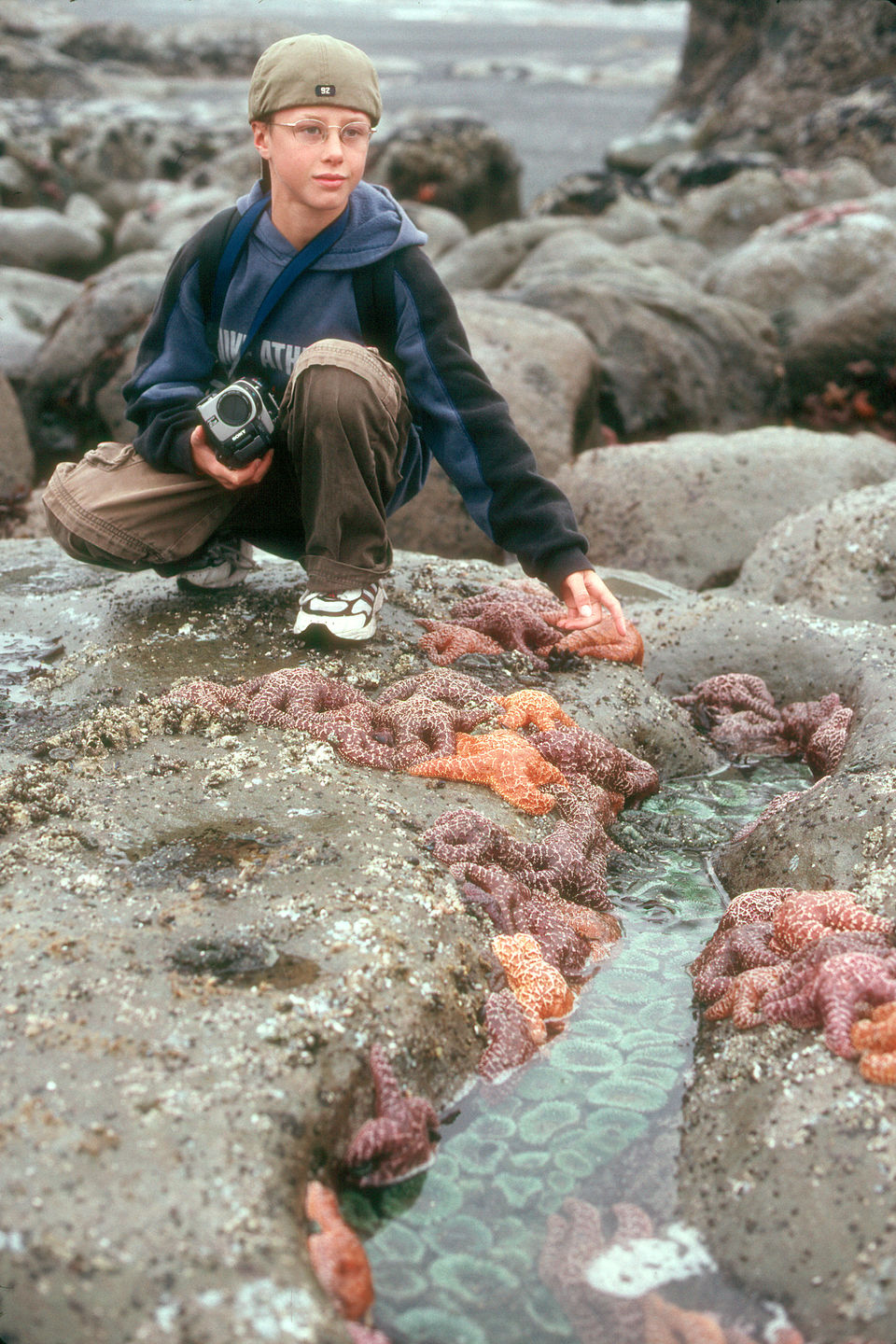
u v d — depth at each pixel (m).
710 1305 2.39
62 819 3.42
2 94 31.47
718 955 3.31
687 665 5.22
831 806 3.80
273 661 4.33
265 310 4.12
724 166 16.92
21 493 8.41
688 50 26.73
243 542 4.85
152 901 3.09
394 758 3.83
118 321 9.76
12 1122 2.40
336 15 94.75
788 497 7.09
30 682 4.27
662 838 4.20
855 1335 2.26
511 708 4.13
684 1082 2.98
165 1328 2.10
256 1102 2.52
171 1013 2.70
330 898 3.12
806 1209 2.48
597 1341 2.32
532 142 31.28
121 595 4.84
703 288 12.32
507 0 126.25
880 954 2.99
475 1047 3.01
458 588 5.13
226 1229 2.24
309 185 3.85
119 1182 2.30
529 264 12.29
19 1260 2.18
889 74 21.19
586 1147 2.79
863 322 10.38
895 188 16.83
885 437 10.37
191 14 76.44
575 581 4.00
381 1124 2.63
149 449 4.23
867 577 5.79
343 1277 2.32
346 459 4.03
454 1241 2.55
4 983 2.75
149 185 20.89
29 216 16.69
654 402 9.70
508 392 8.08
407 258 4.07
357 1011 2.80
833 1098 2.68
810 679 5.02
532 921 3.36
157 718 3.88
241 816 3.48
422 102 40.78
